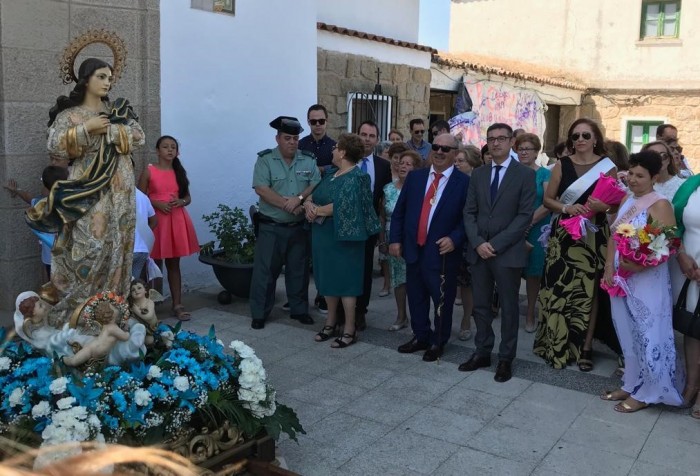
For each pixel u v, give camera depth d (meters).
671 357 4.46
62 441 2.83
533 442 4.08
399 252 5.62
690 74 17.61
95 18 6.36
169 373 3.33
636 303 4.44
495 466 3.79
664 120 17.94
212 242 7.14
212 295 7.46
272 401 3.58
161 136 6.89
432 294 5.45
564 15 18.97
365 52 10.51
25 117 5.93
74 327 3.39
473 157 6.74
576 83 18.33
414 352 5.68
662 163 4.61
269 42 8.18
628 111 18.28
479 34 20.39
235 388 3.54
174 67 7.14
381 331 6.29
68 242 3.52
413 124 8.77
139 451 1.67
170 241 6.38
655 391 4.45
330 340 5.98
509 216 5.03
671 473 3.73
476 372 5.24
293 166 6.29
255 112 8.12
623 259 4.39
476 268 5.20
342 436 4.13
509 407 4.59
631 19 18.08
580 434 4.19
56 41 6.09
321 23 9.59
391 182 6.70
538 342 5.64
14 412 3.10
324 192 5.70
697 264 4.38
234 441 3.39
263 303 6.29
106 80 3.50
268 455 3.57
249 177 8.15
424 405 4.61
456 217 5.36
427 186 5.47
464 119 11.71
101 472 1.44
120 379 3.21
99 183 3.44
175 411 3.21
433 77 12.80
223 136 7.77
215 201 7.77
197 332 6.15
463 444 4.05
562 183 5.30
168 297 7.28
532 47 19.55
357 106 10.46
